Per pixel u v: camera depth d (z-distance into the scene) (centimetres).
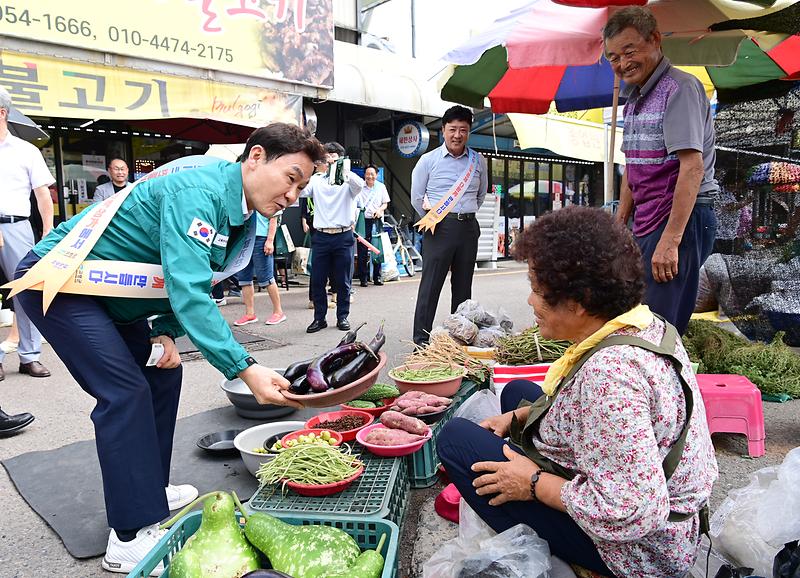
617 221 151
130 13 606
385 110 1091
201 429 354
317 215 616
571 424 155
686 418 147
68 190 821
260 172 205
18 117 473
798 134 516
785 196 516
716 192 328
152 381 245
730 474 297
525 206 1516
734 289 539
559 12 408
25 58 546
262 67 725
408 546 239
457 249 485
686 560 150
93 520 254
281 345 571
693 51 456
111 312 223
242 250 228
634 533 136
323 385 195
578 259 143
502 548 164
